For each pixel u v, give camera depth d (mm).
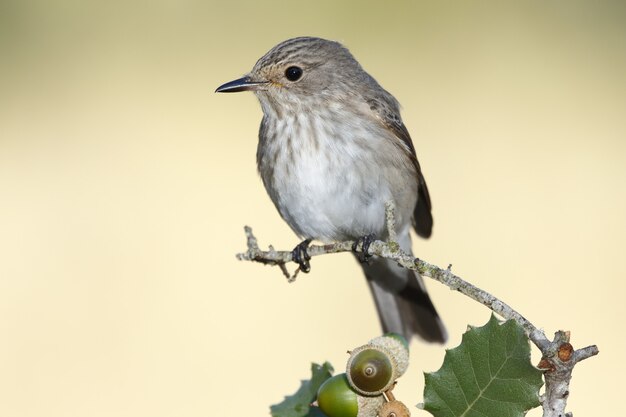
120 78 14883
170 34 15273
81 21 15180
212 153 13852
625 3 14836
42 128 14320
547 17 15055
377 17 15234
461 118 13906
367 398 4098
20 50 14930
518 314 3986
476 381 3838
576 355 3711
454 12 15180
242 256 5887
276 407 4570
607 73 14500
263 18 15367
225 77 14758
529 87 14289
